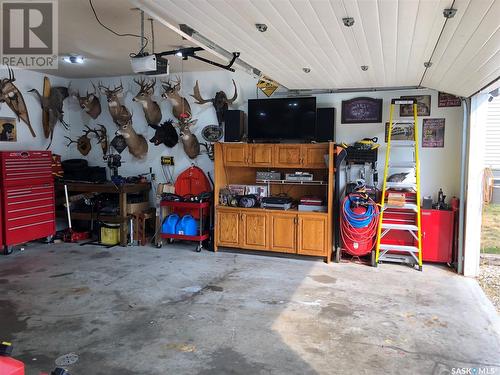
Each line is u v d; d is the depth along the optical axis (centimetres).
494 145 557
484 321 371
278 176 611
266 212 582
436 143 568
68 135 764
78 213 680
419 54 383
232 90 658
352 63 439
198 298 422
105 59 586
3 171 568
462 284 475
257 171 639
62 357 302
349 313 386
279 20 307
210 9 288
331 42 361
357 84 567
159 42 491
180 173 697
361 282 478
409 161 580
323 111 589
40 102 692
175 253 605
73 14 394
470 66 373
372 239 551
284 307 399
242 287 457
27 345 320
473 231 502
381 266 546
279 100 605
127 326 355
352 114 602
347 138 606
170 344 323
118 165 685
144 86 673
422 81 525
